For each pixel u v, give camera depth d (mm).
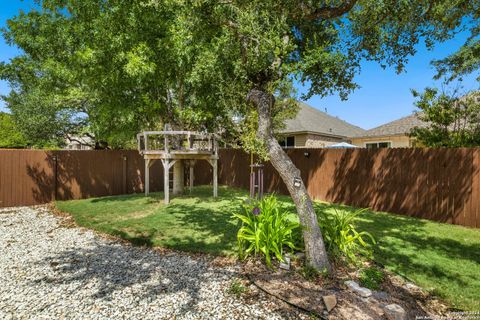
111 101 8883
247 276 3479
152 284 3311
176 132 8359
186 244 4691
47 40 9758
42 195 9164
